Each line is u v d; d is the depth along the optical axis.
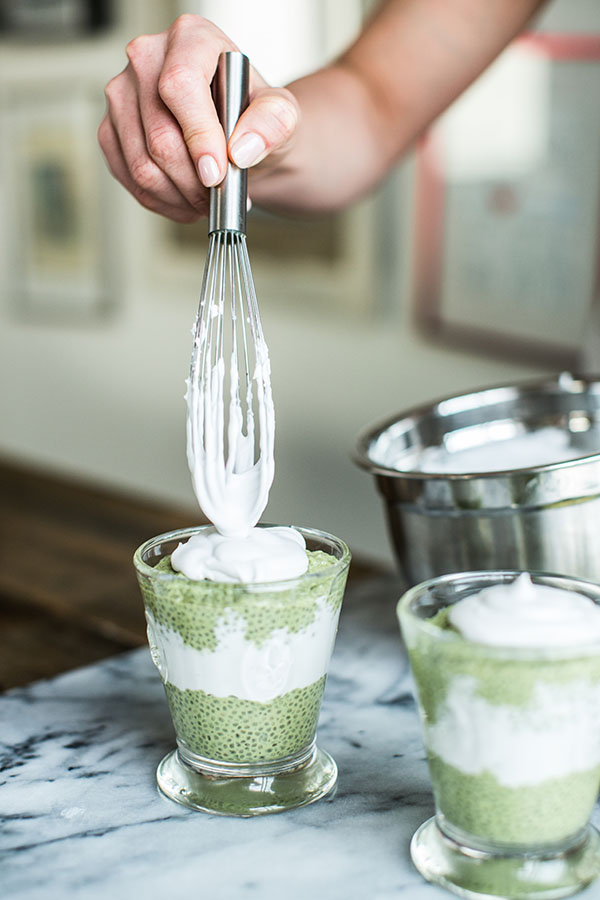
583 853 0.62
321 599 0.65
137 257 1.96
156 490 2.05
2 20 2.04
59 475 1.43
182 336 1.90
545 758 0.59
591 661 0.58
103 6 1.86
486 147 1.42
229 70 0.70
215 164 0.68
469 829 0.62
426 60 0.95
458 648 0.59
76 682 0.81
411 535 0.77
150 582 0.65
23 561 1.08
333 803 0.68
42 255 2.17
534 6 0.96
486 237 1.45
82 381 2.16
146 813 0.67
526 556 0.73
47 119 2.05
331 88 0.92
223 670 0.65
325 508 1.77
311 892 0.62
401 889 0.62
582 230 1.34
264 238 1.76
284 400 1.80
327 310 1.68
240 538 0.67
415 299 1.56
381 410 1.65
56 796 0.69
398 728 0.74
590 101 1.29
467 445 0.87
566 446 0.85
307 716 0.68
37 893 0.62
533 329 1.42
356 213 1.59
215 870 0.63
